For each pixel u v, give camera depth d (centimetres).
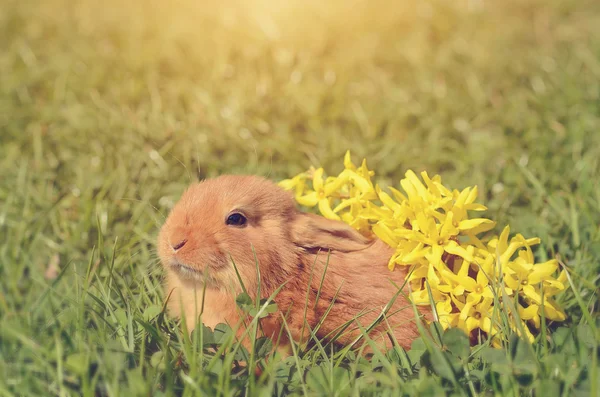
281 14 163
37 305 71
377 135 102
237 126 100
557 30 150
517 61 131
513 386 61
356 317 66
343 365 65
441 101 114
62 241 81
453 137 102
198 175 86
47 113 107
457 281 66
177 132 93
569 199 81
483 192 84
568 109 105
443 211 71
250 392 61
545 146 95
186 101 109
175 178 87
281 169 91
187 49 139
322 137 100
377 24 160
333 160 93
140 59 131
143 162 90
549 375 62
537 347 64
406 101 115
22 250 77
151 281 72
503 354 63
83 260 77
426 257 67
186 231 68
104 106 103
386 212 70
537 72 124
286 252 68
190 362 62
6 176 91
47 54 138
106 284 70
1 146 100
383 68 133
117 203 82
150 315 67
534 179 82
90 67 129
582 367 62
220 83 117
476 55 136
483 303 66
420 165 93
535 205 81
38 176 89
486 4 171
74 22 162
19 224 81
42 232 82
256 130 100
